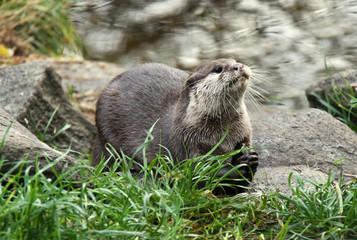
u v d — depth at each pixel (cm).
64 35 2092
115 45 2034
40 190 711
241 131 1028
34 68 1425
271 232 766
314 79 1698
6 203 666
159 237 703
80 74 1850
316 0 2075
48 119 1389
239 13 2070
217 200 838
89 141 1455
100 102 1172
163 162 884
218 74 1000
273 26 1975
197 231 790
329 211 819
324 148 1197
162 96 1123
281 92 1652
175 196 812
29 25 2102
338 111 1367
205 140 1007
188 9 2111
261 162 1173
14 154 802
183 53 1909
